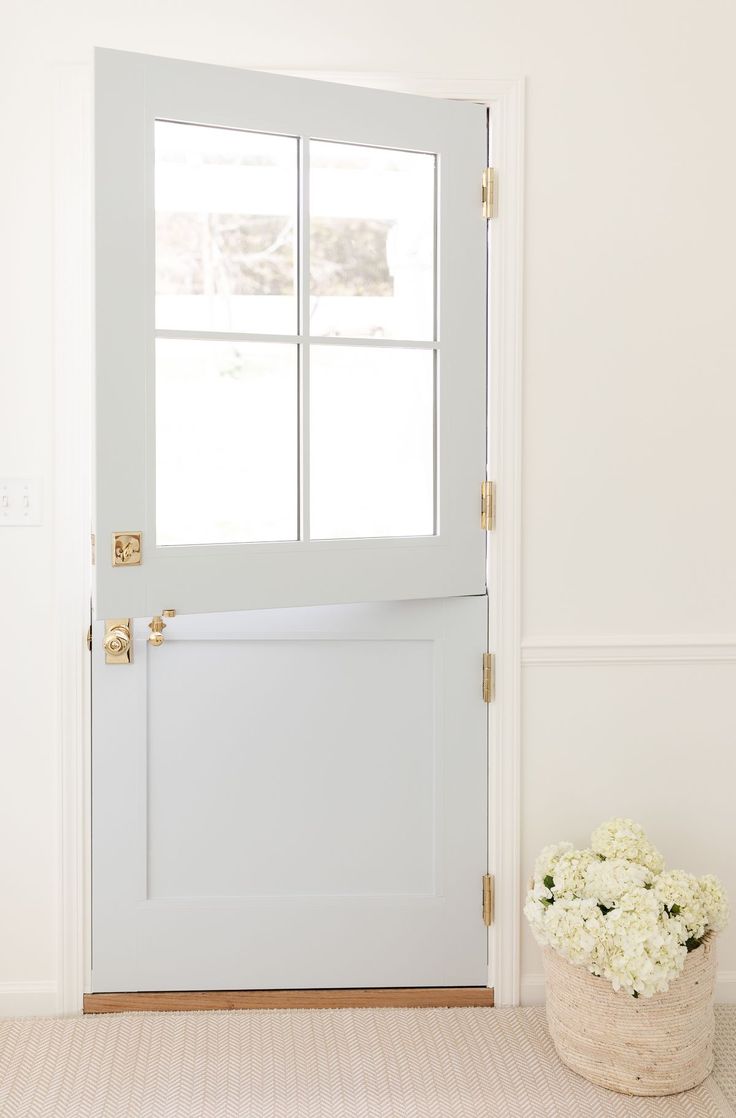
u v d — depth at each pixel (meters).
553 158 2.33
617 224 2.35
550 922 2.06
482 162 2.32
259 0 2.27
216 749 2.35
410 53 2.30
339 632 2.36
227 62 2.27
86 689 2.31
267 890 2.38
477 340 2.35
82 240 2.26
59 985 2.34
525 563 2.38
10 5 2.23
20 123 2.23
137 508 2.09
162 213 2.13
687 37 2.33
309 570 2.23
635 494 2.39
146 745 2.33
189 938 2.36
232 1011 2.36
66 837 2.32
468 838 2.41
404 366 2.32
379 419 2.31
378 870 2.40
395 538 2.31
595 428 2.37
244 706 2.35
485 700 2.39
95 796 2.32
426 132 2.27
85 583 2.30
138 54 2.04
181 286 2.15
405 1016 2.34
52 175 2.24
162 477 2.16
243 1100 2.02
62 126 2.24
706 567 2.41
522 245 2.32
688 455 2.39
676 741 2.42
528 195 2.33
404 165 2.29
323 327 2.26
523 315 2.34
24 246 2.25
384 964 2.41
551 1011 2.18
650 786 2.42
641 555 2.40
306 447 2.24
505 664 2.38
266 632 2.34
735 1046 2.26
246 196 2.18
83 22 2.24
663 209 2.35
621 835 2.23
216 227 2.17
